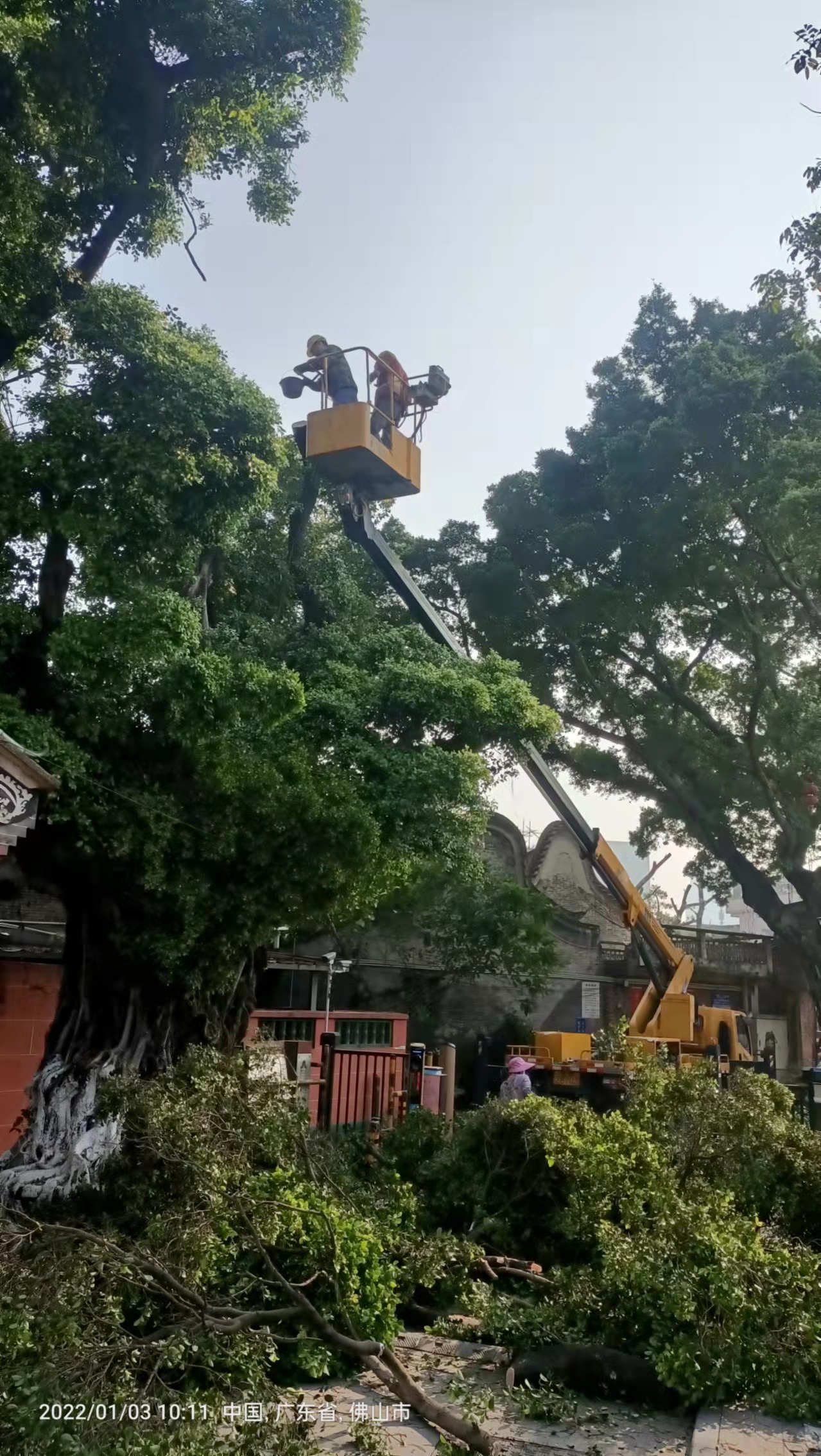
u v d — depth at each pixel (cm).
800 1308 605
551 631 2588
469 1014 2189
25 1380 392
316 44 1128
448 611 2638
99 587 858
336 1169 788
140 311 920
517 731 1123
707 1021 1948
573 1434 540
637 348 2462
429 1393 580
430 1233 864
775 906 2572
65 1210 757
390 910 1875
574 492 2528
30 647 898
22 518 857
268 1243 586
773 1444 532
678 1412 582
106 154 1033
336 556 1524
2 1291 470
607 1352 609
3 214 906
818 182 853
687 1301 591
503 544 2586
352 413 1297
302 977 1802
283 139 1238
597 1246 742
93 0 1024
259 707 924
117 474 855
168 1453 374
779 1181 864
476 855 1282
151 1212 702
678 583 2389
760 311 2325
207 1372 482
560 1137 835
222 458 911
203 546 973
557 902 2566
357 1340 539
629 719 2628
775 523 1998
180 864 864
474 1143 931
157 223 1165
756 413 2053
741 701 2552
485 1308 676
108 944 933
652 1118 909
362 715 1060
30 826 636
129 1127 716
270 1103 688
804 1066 2945
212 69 1116
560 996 2412
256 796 886
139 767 902
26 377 959
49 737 799
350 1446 509
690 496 2167
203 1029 952
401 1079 1295
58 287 984
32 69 945
